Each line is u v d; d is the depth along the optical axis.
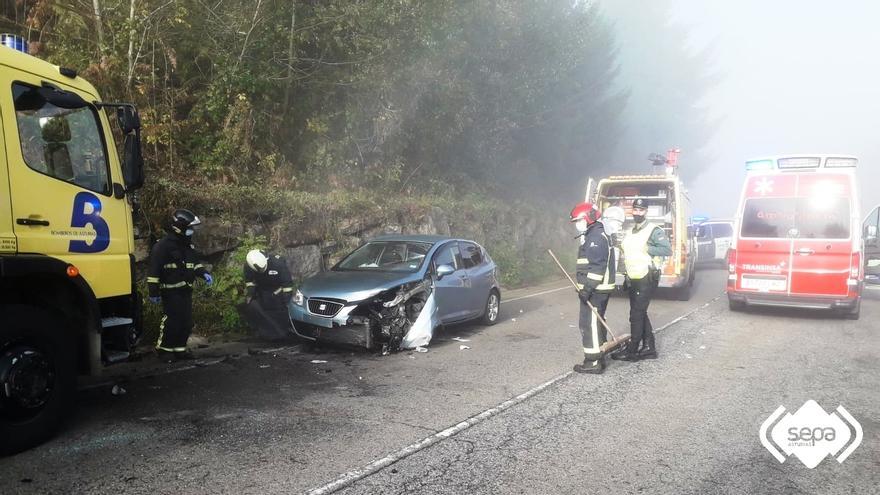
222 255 9.52
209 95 10.87
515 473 4.07
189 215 6.81
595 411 5.44
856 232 10.39
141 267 8.45
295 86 12.77
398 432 4.80
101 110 5.17
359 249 9.17
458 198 17.86
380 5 12.74
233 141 10.83
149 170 9.27
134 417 4.99
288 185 11.74
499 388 6.14
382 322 7.57
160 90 10.53
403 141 15.62
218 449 4.35
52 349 4.43
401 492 3.74
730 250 11.41
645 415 5.34
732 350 8.11
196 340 8.00
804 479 4.06
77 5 9.55
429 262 8.51
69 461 4.08
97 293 4.95
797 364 7.32
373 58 12.86
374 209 12.82
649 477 4.05
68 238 4.72
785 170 10.97
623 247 7.59
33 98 4.52
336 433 4.74
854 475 4.14
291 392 5.84
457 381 6.38
